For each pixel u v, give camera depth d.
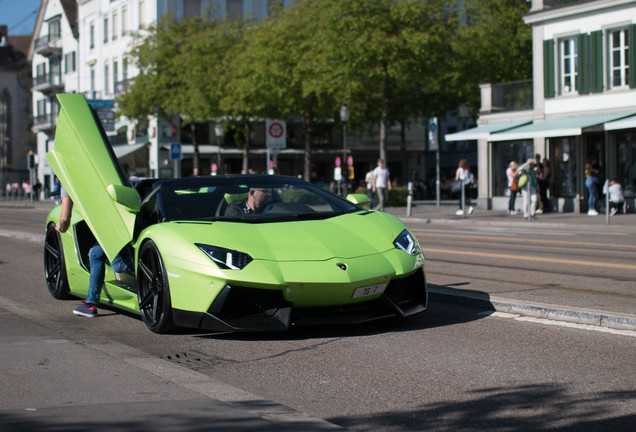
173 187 6.48
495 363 4.66
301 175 58.53
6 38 87.81
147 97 42.66
